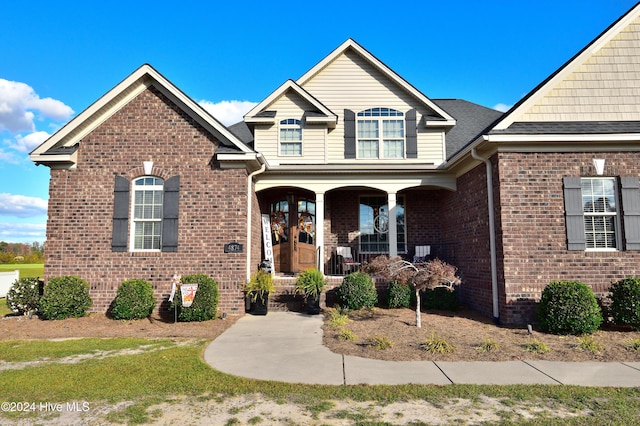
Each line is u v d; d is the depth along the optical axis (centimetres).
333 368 604
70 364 625
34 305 1044
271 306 1127
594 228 946
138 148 1099
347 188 1342
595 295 907
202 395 496
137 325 927
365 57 1360
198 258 1066
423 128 1339
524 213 934
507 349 709
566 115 1005
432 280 856
